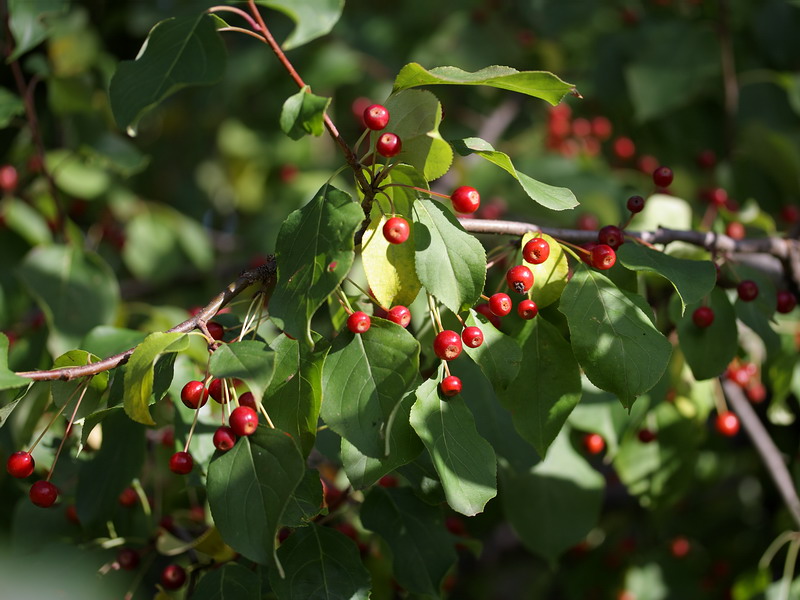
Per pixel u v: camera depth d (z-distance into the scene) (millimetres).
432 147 723
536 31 1478
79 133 1070
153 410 826
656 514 940
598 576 1175
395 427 729
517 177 738
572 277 748
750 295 817
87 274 999
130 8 1329
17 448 895
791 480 944
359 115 1415
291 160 1482
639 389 729
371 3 1600
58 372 710
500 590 1399
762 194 1184
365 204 729
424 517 813
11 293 1062
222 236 1504
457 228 734
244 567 766
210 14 769
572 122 1391
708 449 1089
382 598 866
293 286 706
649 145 1347
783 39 1296
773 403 898
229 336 789
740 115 1285
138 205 1301
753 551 1120
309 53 1436
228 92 1436
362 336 733
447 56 1420
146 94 758
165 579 811
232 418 711
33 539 866
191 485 797
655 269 747
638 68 1241
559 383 755
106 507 839
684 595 1139
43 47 1169
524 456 835
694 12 1347
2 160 1171
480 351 741
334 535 775
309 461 904
